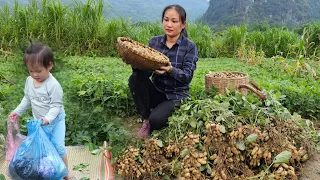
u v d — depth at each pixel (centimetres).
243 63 1038
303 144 395
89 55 1082
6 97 496
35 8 1065
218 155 348
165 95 438
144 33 1202
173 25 429
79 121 455
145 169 358
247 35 1344
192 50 439
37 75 318
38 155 313
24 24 1038
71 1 1154
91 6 1111
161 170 361
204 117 375
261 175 345
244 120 383
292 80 762
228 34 1323
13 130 345
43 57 312
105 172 363
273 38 1287
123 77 649
